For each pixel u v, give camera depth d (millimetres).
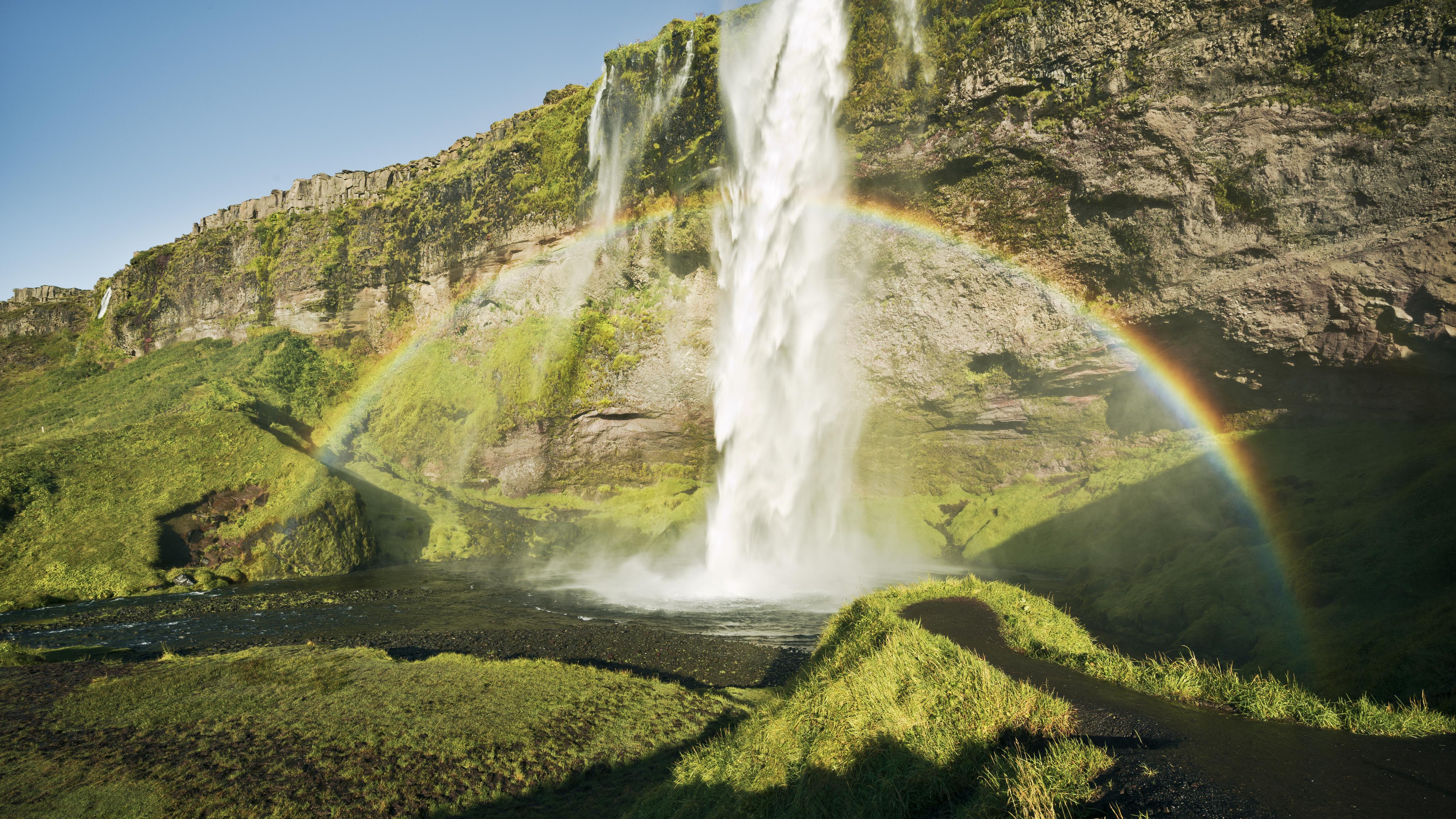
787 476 51219
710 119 47906
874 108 39938
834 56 41531
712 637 27672
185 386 72188
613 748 15109
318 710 16641
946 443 52469
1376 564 18953
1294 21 30766
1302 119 31719
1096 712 8680
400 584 43594
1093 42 34438
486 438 63875
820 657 15641
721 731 16031
